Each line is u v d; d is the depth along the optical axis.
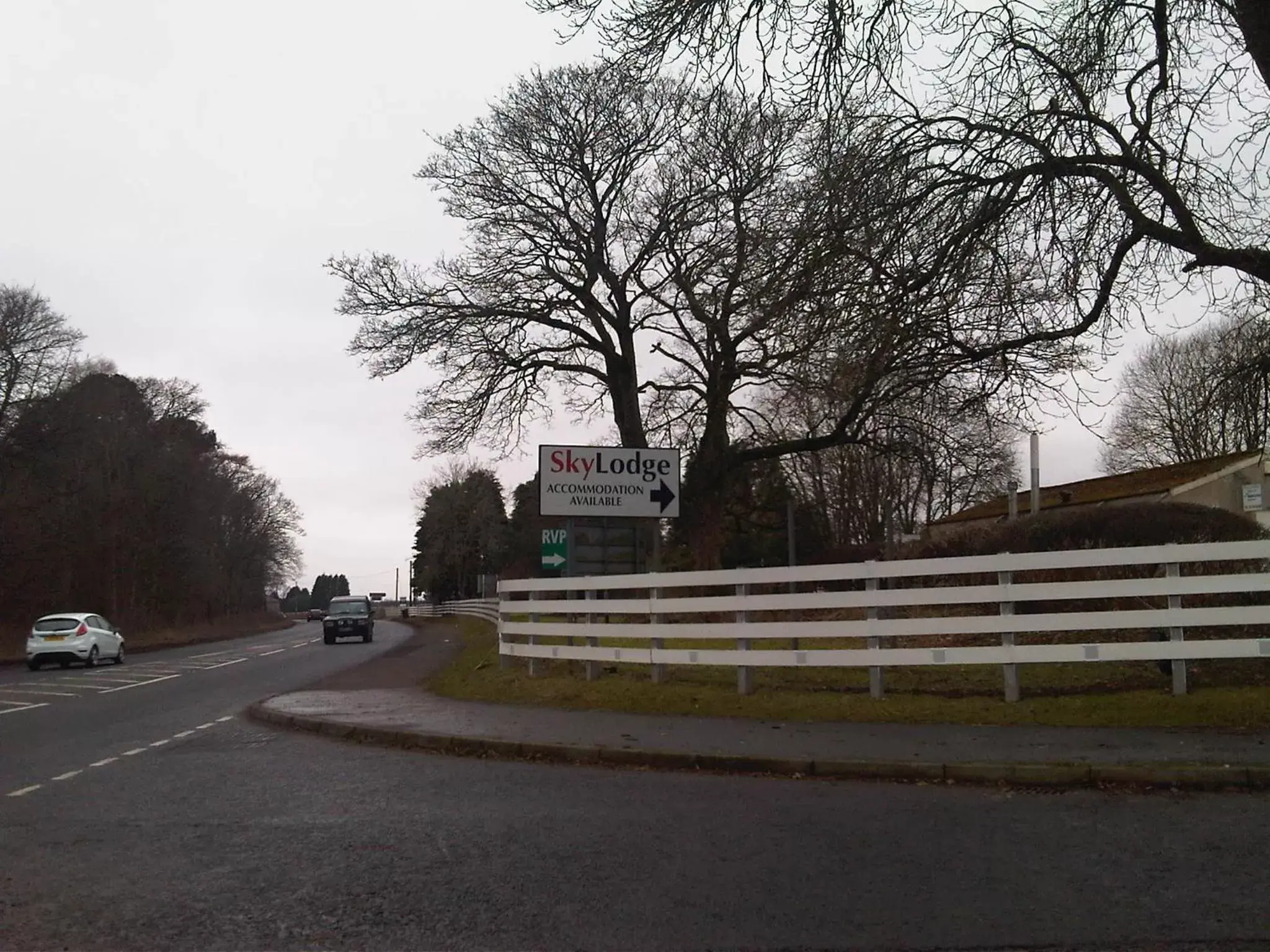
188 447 65.62
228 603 93.56
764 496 40.56
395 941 5.23
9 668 32.09
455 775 9.84
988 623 11.16
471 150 29.09
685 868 6.39
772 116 13.94
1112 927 5.23
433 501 97.75
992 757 8.97
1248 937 5.07
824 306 12.52
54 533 46.91
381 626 75.25
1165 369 40.50
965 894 5.77
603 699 13.52
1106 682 11.48
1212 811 7.50
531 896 5.90
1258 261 11.60
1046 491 37.44
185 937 5.35
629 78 12.15
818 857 6.57
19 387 41.66
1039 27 12.32
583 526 18.59
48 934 5.41
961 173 12.73
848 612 18.08
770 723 11.27
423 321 29.08
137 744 12.65
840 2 11.12
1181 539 15.86
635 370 30.66
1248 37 10.50
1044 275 12.92
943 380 14.38
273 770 10.34
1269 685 10.72
